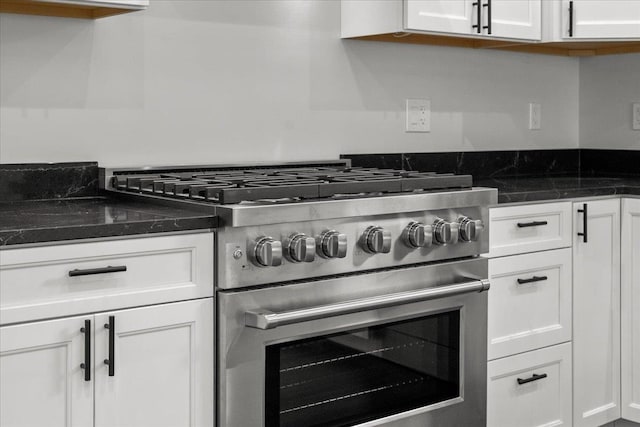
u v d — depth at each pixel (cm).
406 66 309
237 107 269
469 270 236
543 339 270
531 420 270
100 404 177
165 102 254
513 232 259
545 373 272
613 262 288
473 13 282
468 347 241
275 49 276
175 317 185
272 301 196
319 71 287
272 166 272
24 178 229
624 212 288
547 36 302
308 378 207
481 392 246
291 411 204
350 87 295
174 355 187
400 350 226
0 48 224
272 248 188
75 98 237
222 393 192
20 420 168
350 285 210
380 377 222
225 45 265
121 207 207
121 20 244
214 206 189
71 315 171
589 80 359
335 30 289
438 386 236
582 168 362
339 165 286
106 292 176
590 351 284
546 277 268
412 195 217
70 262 171
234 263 189
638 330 287
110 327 175
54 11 229
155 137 252
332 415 212
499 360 258
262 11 272
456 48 322
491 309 255
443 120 321
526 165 347
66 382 172
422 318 230
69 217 185
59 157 235
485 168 333
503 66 338
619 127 349
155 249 181
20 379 167
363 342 218
